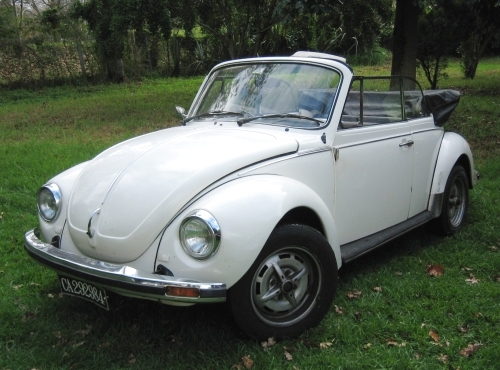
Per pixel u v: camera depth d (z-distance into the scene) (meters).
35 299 3.80
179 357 3.08
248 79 4.16
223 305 3.32
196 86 17.62
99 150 8.24
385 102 4.21
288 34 20.16
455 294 3.75
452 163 4.76
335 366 2.96
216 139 3.49
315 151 3.52
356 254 3.74
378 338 3.26
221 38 14.08
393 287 3.87
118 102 14.27
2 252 4.65
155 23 11.55
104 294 3.05
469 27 13.93
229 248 2.82
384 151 4.05
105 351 3.15
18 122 11.60
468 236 4.93
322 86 3.83
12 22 19.50
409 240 4.84
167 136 3.72
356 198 3.85
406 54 11.12
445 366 2.98
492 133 8.88
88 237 3.09
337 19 12.60
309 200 3.23
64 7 21.45
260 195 3.00
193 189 3.01
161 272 2.89
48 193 3.46
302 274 3.22
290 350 3.13
